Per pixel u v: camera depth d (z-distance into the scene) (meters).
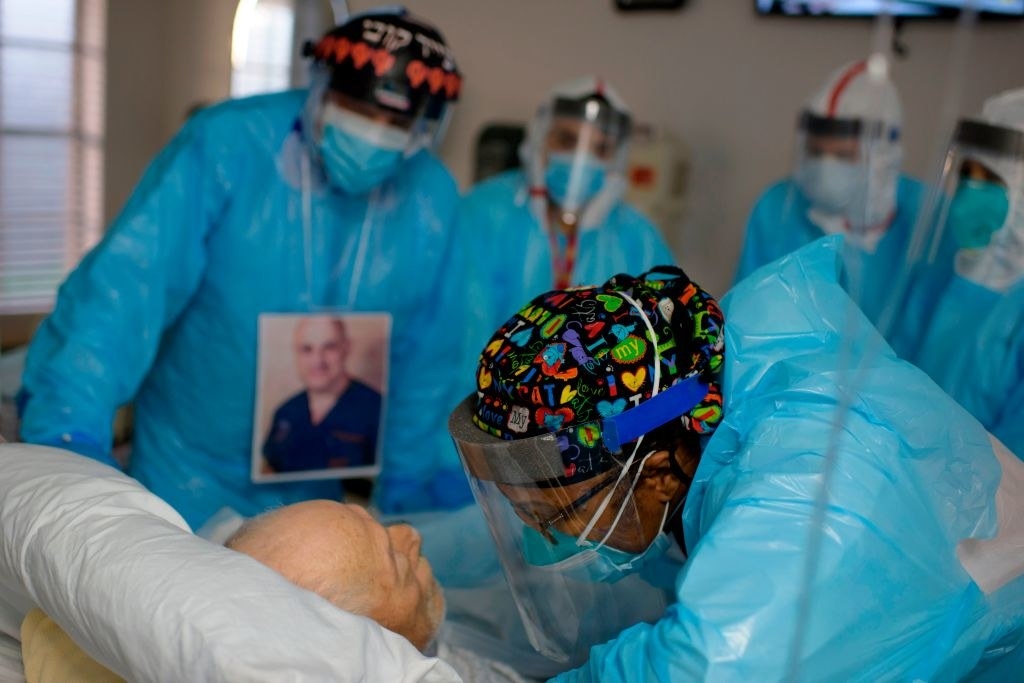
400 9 1.89
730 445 1.04
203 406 2.01
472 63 3.36
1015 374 1.54
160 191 1.78
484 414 1.05
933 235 1.70
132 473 2.11
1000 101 1.61
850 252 1.25
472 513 1.68
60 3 4.18
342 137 1.80
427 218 2.08
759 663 0.86
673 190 2.77
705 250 2.77
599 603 1.16
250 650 0.85
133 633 0.88
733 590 0.88
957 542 1.00
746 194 2.64
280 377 1.98
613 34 2.95
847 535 0.91
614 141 2.44
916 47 2.16
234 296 1.94
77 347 1.66
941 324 1.66
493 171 3.10
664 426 1.04
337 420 2.04
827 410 1.00
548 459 0.99
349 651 0.90
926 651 0.99
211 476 2.05
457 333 2.19
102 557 0.95
